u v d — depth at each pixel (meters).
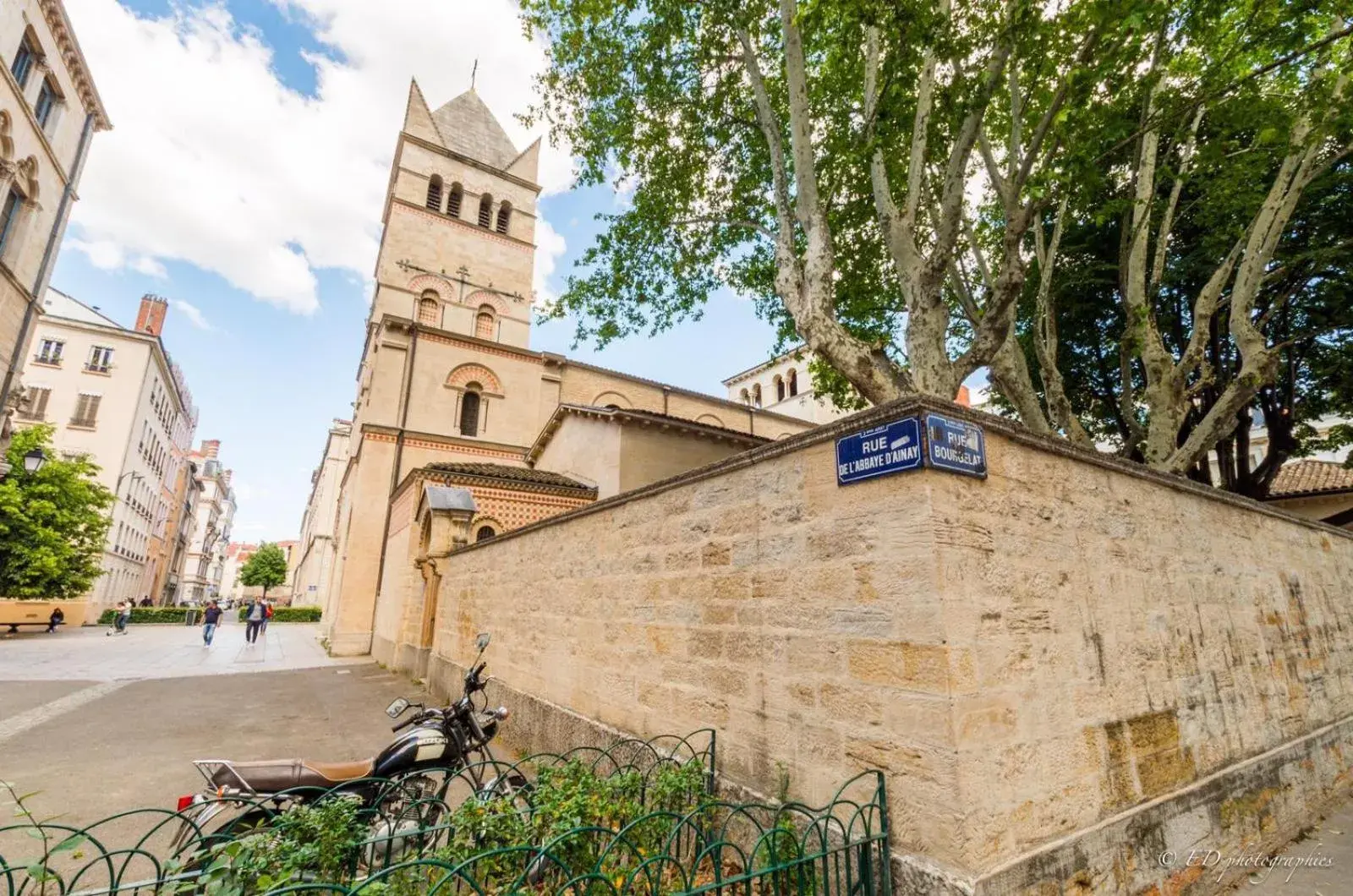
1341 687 6.39
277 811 3.55
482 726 4.90
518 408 24.20
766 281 13.23
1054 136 7.09
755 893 3.52
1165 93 7.72
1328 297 10.79
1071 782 3.37
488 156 29.67
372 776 4.14
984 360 7.50
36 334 35.88
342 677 13.73
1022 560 3.50
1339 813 5.32
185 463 62.53
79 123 21.22
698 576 4.83
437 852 2.96
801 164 8.18
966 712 2.90
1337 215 10.38
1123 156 10.31
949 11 7.36
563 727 6.36
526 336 28.06
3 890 2.04
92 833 4.79
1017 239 7.18
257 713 9.39
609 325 13.50
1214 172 9.88
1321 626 6.41
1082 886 3.16
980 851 2.75
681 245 13.09
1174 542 4.79
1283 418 12.54
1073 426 9.16
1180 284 12.16
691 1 9.66
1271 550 6.05
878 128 7.85
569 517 7.02
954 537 3.13
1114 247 12.43
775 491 4.18
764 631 4.11
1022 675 3.29
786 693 3.87
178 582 66.69
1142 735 3.93
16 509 24.08
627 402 27.20
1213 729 4.54
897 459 3.27
